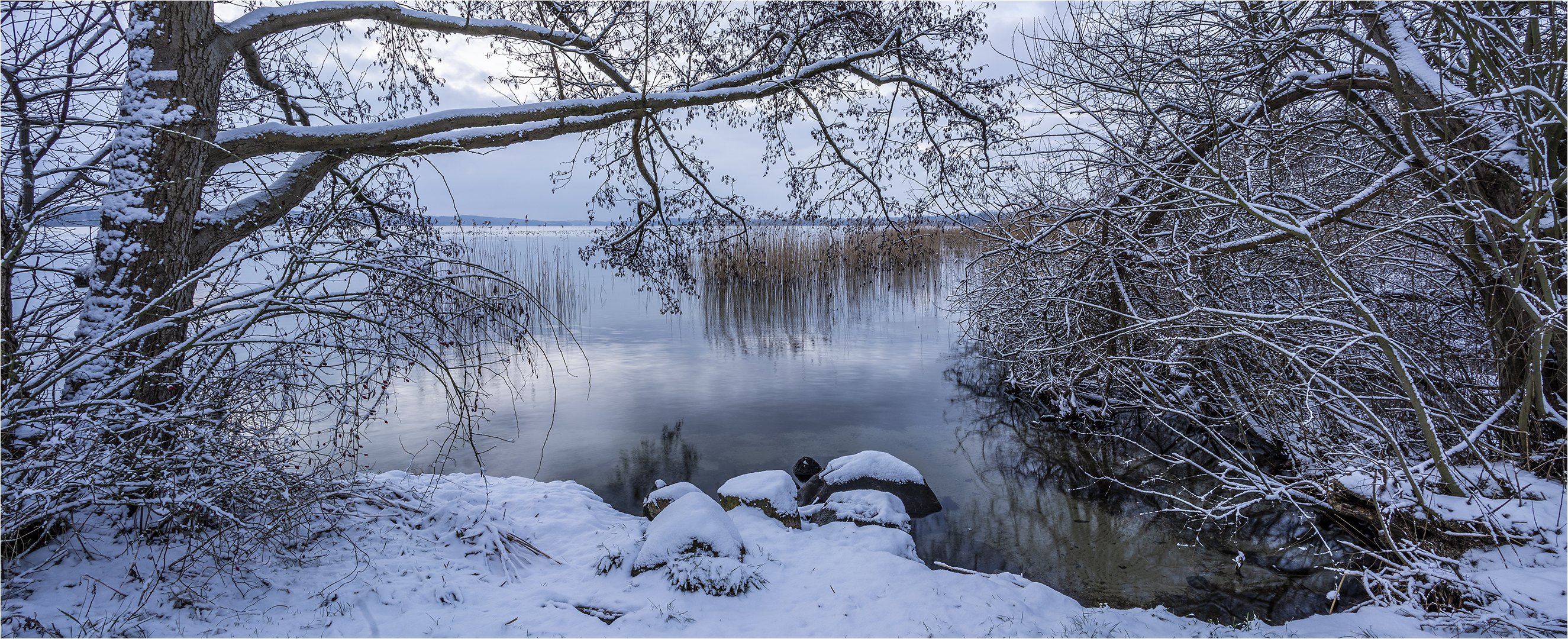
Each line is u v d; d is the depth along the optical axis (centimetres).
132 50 479
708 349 1440
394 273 454
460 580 461
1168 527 622
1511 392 554
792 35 853
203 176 503
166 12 477
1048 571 537
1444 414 552
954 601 449
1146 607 479
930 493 669
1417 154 554
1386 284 747
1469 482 495
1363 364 653
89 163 509
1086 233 794
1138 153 726
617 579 480
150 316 465
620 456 809
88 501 373
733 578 457
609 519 614
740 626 416
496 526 545
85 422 382
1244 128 641
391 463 752
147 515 457
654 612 424
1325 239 704
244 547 448
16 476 371
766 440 873
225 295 436
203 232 519
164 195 471
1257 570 535
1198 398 855
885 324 1739
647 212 932
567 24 709
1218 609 475
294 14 536
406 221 694
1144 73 683
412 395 1055
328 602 411
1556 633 348
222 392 434
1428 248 655
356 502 543
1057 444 865
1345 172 696
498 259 1848
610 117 658
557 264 2111
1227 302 734
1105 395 900
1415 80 540
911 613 430
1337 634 386
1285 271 761
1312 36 631
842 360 1332
